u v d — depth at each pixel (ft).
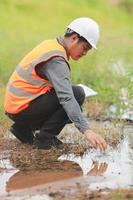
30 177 21.67
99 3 96.22
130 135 27.07
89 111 31.45
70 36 23.73
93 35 23.67
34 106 24.21
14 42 43.01
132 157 23.99
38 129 25.21
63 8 87.51
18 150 24.73
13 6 82.74
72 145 25.13
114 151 24.84
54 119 24.45
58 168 22.65
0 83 34.22
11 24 71.15
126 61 42.75
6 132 26.84
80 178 21.54
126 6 99.25
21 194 19.97
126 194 19.53
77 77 35.14
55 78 23.24
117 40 43.80
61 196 19.54
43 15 82.69
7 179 21.47
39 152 24.43
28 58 24.13
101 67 36.88
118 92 33.55
